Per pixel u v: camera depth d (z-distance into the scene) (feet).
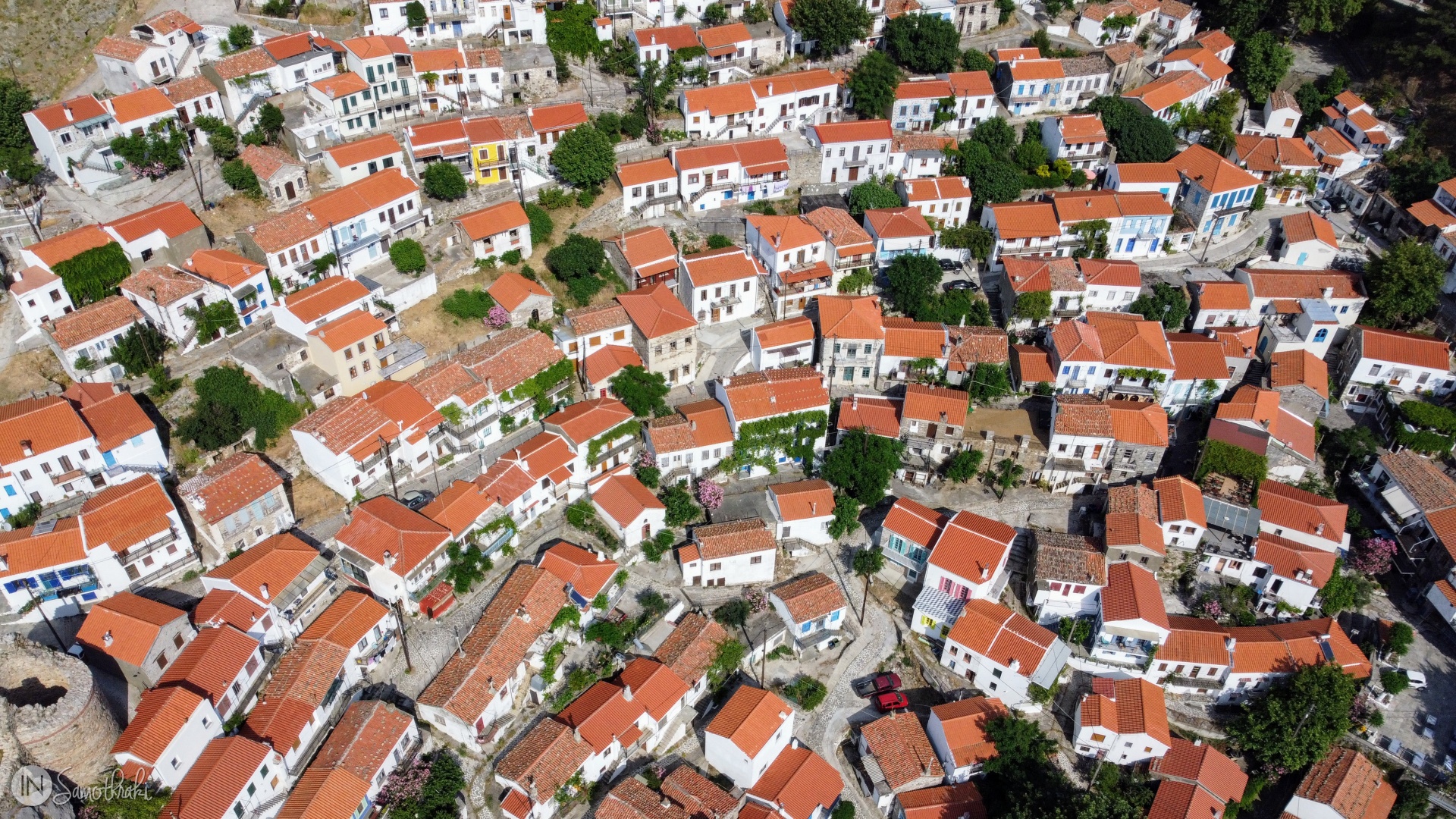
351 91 379.35
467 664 249.96
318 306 305.12
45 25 404.16
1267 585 308.19
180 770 218.38
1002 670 273.95
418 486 293.43
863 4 474.90
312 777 225.35
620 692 251.80
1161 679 286.05
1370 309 395.75
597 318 329.31
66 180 350.23
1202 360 352.28
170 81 384.88
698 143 412.36
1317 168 454.40
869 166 421.18
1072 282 371.56
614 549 291.17
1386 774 277.64
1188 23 515.09
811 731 269.64
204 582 256.52
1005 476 328.08
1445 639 306.96
